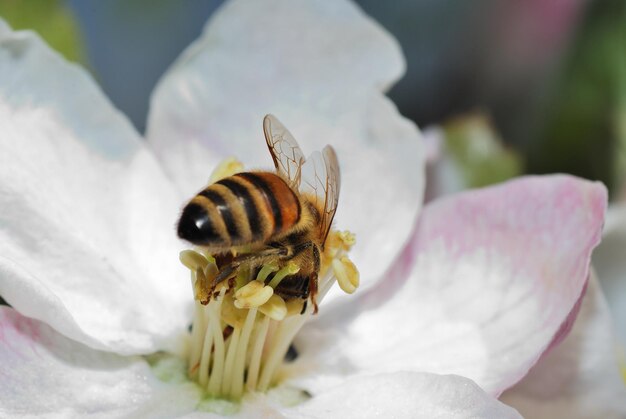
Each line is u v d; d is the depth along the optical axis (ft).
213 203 0.46
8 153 0.50
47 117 0.51
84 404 0.48
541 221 0.50
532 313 0.50
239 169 0.51
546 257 0.50
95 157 0.51
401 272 0.52
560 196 0.50
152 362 0.50
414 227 0.52
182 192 0.52
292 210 0.46
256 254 0.48
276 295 0.49
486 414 0.47
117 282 0.51
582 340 0.49
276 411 0.50
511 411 0.47
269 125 0.48
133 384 0.49
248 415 0.49
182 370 0.50
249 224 0.46
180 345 0.51
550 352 0.49
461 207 0.52
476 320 0.51
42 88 0.51
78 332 0.48
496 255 0.51
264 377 0.50
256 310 0.49
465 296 0.51
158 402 0.49
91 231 0.51
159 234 0.52
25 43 0.50
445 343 0.51
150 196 0.52
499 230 0.51
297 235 0.48
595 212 0.49
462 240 0.52
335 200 0.48
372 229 0.52
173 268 0.52
